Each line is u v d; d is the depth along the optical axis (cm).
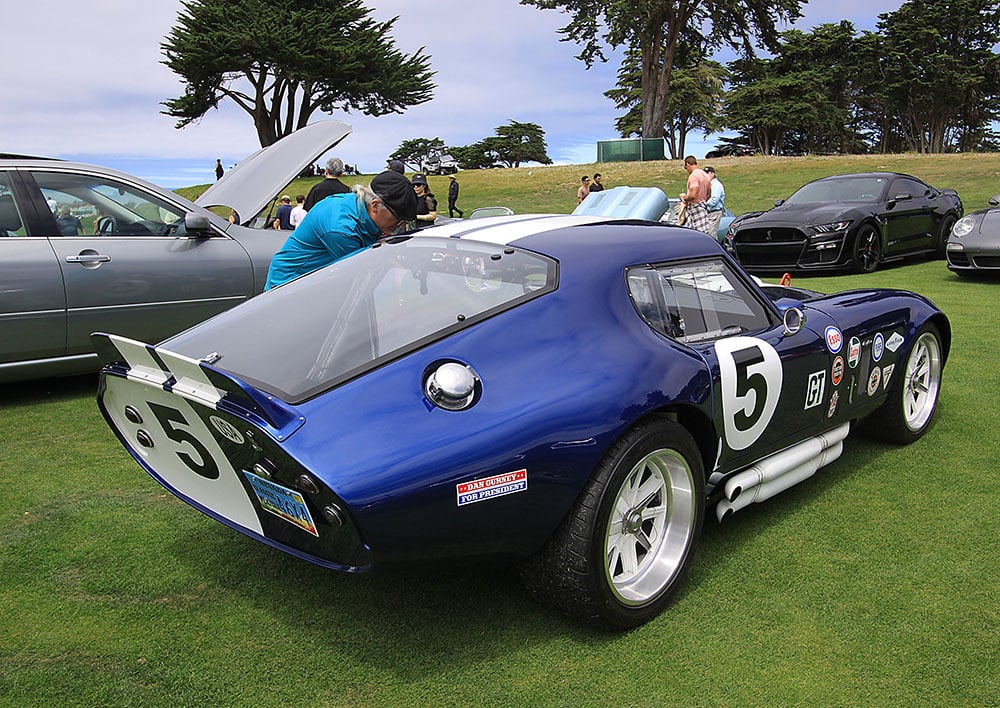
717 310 304
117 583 279
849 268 1043
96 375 584
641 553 270
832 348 343
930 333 420
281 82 5297
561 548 237
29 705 214
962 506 346
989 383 530
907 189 1145
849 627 257
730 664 238
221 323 281
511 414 225
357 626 255
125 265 515
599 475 237
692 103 7200
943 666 237
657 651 244
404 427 216
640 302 272
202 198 664
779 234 1040
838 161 3572
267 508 236
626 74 7700
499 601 271
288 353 248
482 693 224
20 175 493
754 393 296
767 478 314
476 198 3144
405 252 297
